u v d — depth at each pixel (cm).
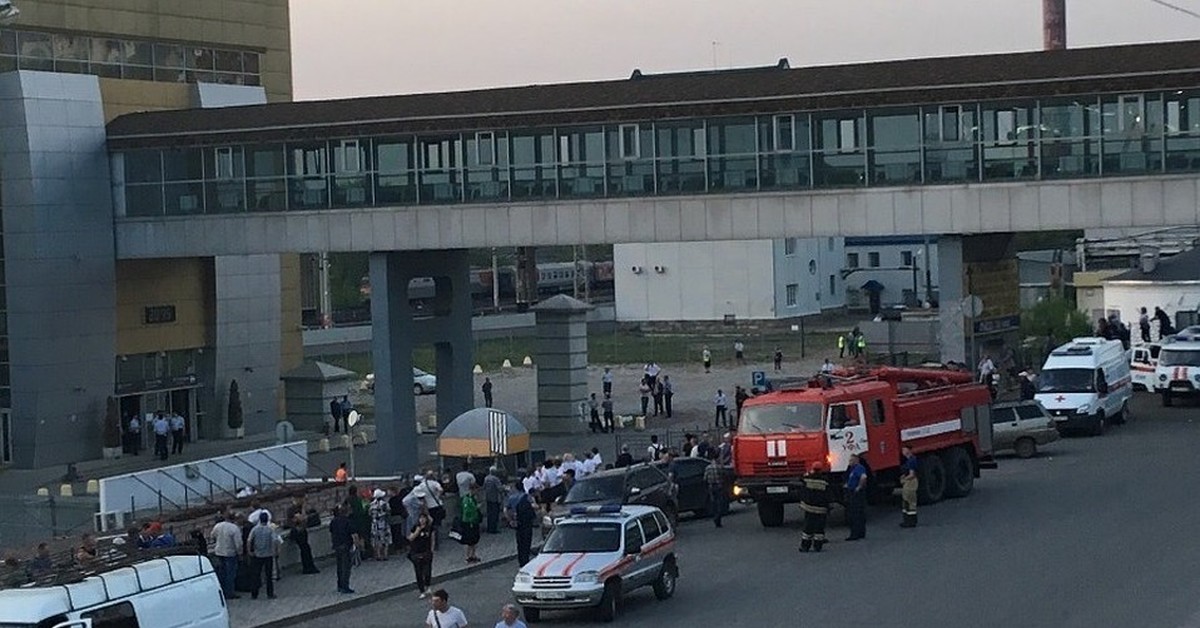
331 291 16100
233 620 3023
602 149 5359
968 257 5309
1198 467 4338
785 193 5153
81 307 6094
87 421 6153
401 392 5647
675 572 3088
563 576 2831
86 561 2425
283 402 7175
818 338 11025
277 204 5812
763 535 3753
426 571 3250
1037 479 4322
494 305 13950
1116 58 4888
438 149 5556
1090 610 2702
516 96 5572
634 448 5841
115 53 6488
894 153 5034
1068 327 8069
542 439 6306
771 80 5241
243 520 3319
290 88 7412
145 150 6062
